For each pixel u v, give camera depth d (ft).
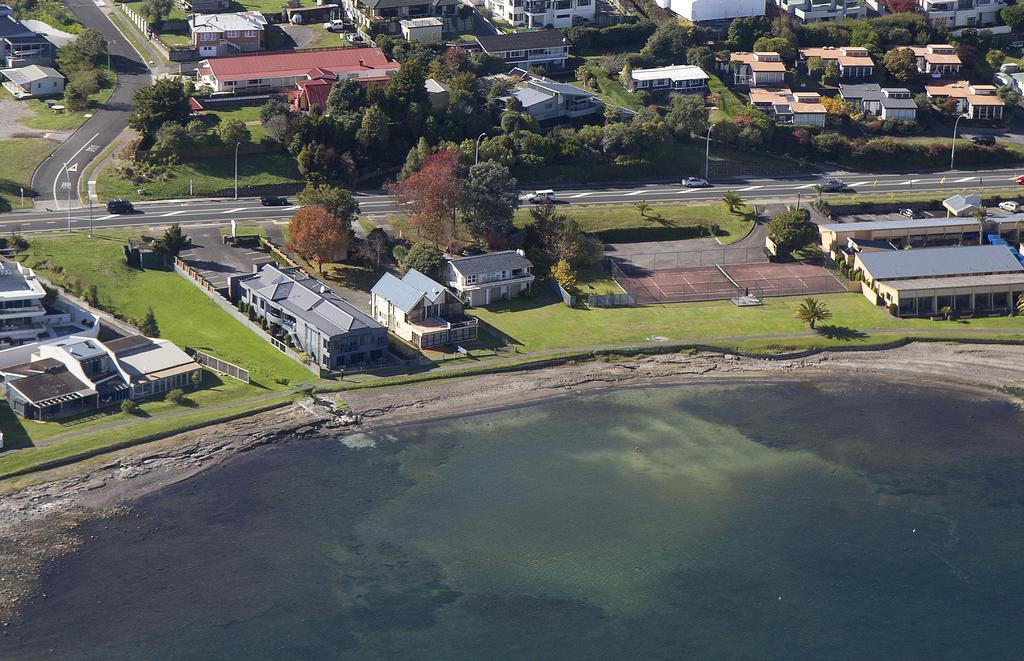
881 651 397.39
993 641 401.49
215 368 550.77
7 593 413.39
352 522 458.50
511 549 444.96
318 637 398.21
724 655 395.14
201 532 449.06
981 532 455.22
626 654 394.93
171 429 504.84
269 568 430.61
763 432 527.81
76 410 513.04
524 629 404.77
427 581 426.92
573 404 548.72
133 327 567.59
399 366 565.94
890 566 436.35
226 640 395.55
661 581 428.97
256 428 513.86
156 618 404.77
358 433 517.96
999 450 513.45
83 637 395.34
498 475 492.13
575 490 482.28
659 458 506.07
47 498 461.78
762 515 466.29
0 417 506.07
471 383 558.15
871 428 531.91
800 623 409.49
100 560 431.84
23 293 557.74
